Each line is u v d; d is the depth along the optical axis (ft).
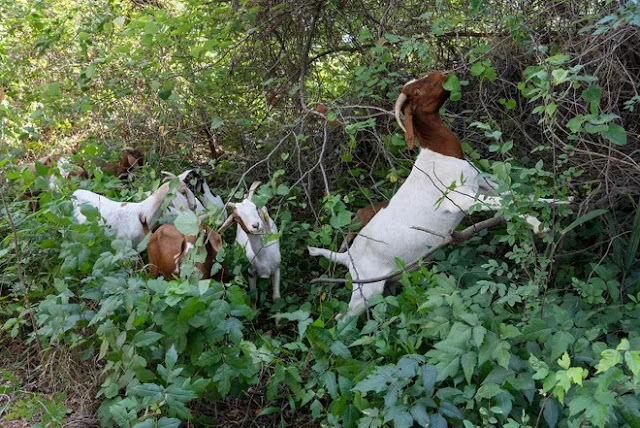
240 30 17.35
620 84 12.73
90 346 12.73
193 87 18.34
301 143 16.98
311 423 11.70
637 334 10.48
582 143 13.12
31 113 18.98
